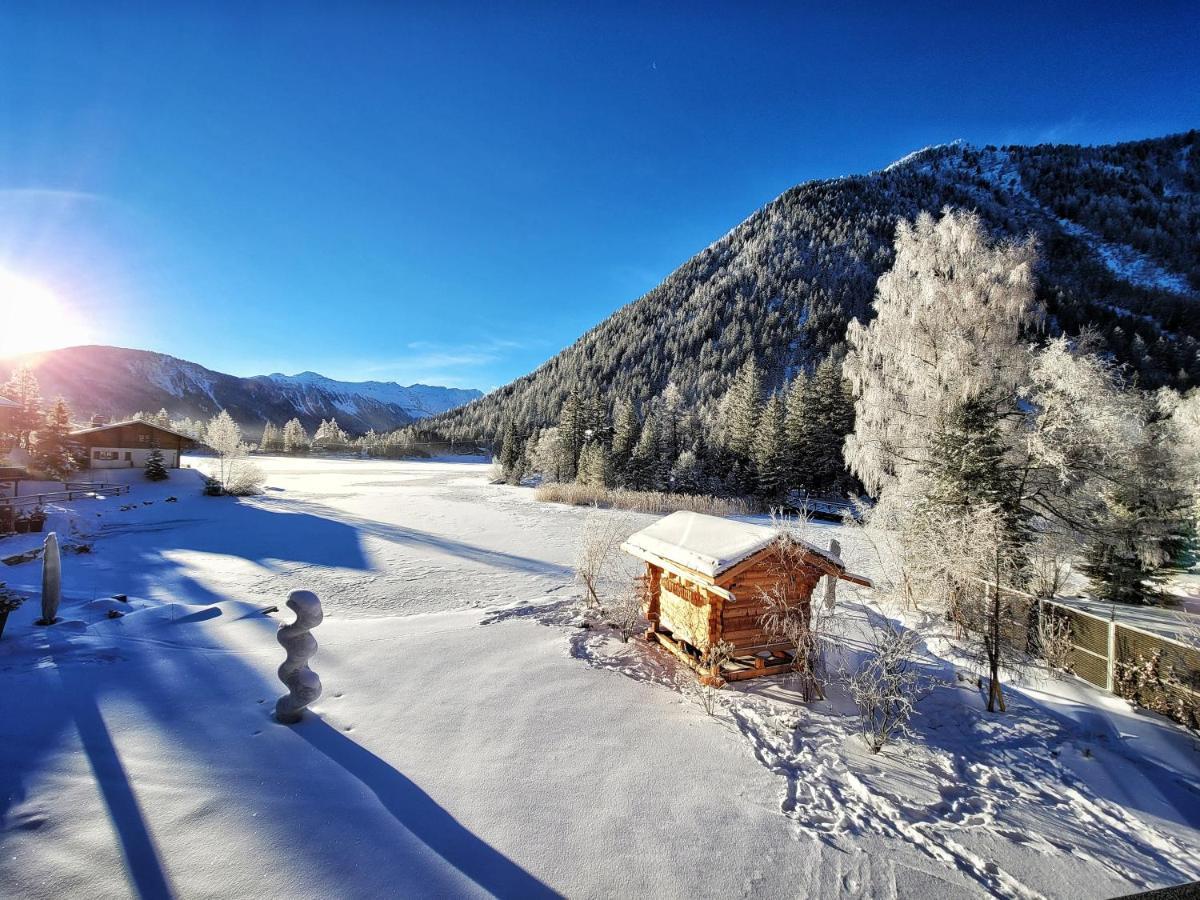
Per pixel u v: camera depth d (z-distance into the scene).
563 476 44.78
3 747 3.24
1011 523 8.97
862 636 6.78
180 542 15.13
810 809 3.28
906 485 11.73
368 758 3.44
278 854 2.51
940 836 3.12
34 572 9.83
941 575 6.49
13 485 23.98
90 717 3.70
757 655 5.39
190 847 2.51
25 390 34.97
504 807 3.04
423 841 2.70
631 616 6.93
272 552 14.09
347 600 9.62
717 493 37.06
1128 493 12.54
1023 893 2.68
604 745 3.86
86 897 2.19
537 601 8.35
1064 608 6.10
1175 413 19.08
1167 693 4.93
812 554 5.28
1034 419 10.72
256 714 3.92
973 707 5.02
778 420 36.41
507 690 4.71
